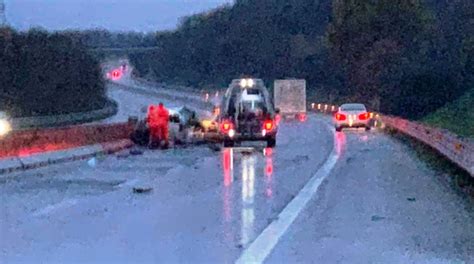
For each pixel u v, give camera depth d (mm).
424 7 85938
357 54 87750
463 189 23594
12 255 13859
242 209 19500
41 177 27781
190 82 158250
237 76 135000
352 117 59406
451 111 67562
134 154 38594
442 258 13578
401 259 13477
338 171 29281
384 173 28531
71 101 89688
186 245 14750
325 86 111250
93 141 39656
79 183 25750
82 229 16641
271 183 25328
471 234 15938
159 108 42562
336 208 19656
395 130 54125
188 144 45250
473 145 24391
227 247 14531
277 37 127062
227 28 147000
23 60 79000
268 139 42000
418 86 77062
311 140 48906
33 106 78812
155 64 183000
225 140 42000
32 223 17500
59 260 13422
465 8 86938
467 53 76750
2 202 21031
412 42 85188
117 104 115688
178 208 19766
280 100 81188
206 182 25781
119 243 14992
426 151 37594
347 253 13969
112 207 20031
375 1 86438
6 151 31016
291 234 15914
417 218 18078
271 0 135750
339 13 89125
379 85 83812
